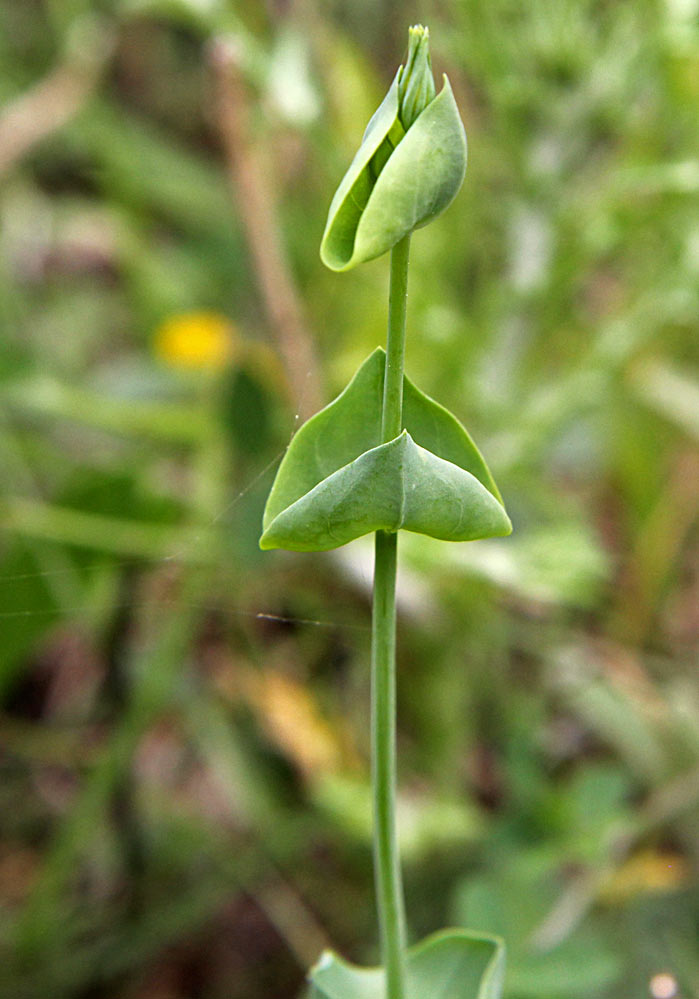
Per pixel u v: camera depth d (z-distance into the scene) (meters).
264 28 0.78
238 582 0.63
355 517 0.24
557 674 0.66
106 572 0.59
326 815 0.57
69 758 0.63
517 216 0.65
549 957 0.42
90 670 0.69
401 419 0.24
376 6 0.91
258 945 0.59
